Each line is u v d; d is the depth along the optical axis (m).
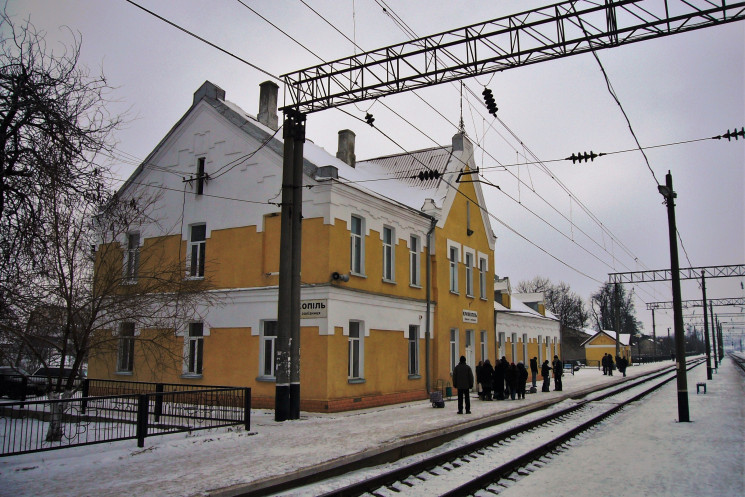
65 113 11.52
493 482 9.39
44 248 11.81
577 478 9.84
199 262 21.44
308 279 18.84
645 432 15.52
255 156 20.41
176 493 7.85
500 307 34.81
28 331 13.29
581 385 34.00
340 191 19.31
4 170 10.95
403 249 22.84
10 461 10.16
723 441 13.82
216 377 19.88
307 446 11.48
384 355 20.86
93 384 20.98
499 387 22.86
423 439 12.62
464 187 28.38
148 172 22.97
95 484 8.40
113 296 14.94
